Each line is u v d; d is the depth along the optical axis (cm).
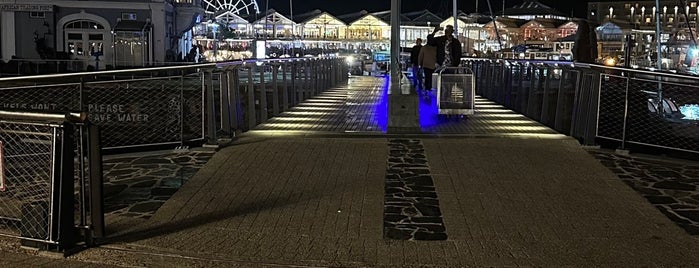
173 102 1212
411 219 617
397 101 1094
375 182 751
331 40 5941
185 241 559
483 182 752
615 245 546
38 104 1248
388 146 961
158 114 1286
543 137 1040
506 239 561
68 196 538
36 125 534
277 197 691
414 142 995
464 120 1258
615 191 716
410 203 668
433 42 1596
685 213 640
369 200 679
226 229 589
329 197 690
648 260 512
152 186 741
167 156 908
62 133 529
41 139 544
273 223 605
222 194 702
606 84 1091
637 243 551
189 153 925
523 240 559
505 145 967
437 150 930
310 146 961
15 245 549
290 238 565
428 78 1587
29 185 564
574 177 777
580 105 1034
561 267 498
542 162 854
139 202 676
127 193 711
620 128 1098
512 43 5462
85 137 546
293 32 5962
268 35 5994
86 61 3812
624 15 10062
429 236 569
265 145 969
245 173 795
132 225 600
